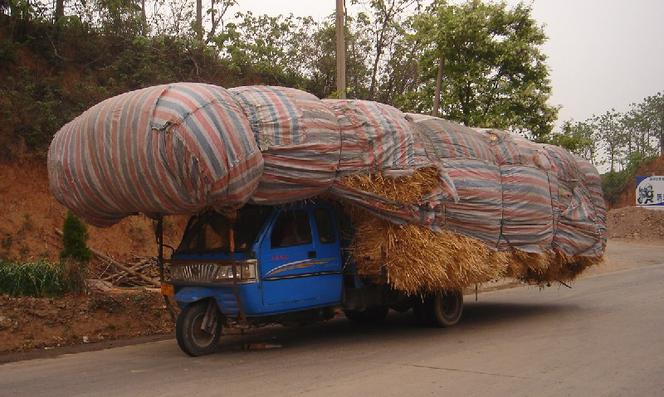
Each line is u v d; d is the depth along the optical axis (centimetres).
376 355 823
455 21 1802
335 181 850
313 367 752
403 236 891
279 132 781
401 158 906
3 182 1406
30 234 1387
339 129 854
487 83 1867
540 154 1147
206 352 848
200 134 716
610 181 5328
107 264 1390
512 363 753
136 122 737
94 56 1772
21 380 725
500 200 1030
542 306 1312
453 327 1062
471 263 948
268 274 835
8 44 1567
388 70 2503
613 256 2605
